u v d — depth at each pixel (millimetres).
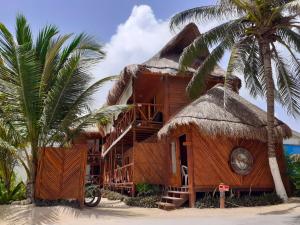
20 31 13898
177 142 15820
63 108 13156
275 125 14734
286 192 15414
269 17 14586
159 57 19891
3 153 13438
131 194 16812
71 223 9906
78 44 13516
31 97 12289
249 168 14766
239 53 15109
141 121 17172
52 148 12711
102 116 13328
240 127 13867
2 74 12766
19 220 10656
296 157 16719
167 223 9414
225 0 14484
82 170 12742
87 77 13438
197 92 16688
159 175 16828
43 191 12445
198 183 13953
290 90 15906
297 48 15320
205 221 9656
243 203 13508
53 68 13641
